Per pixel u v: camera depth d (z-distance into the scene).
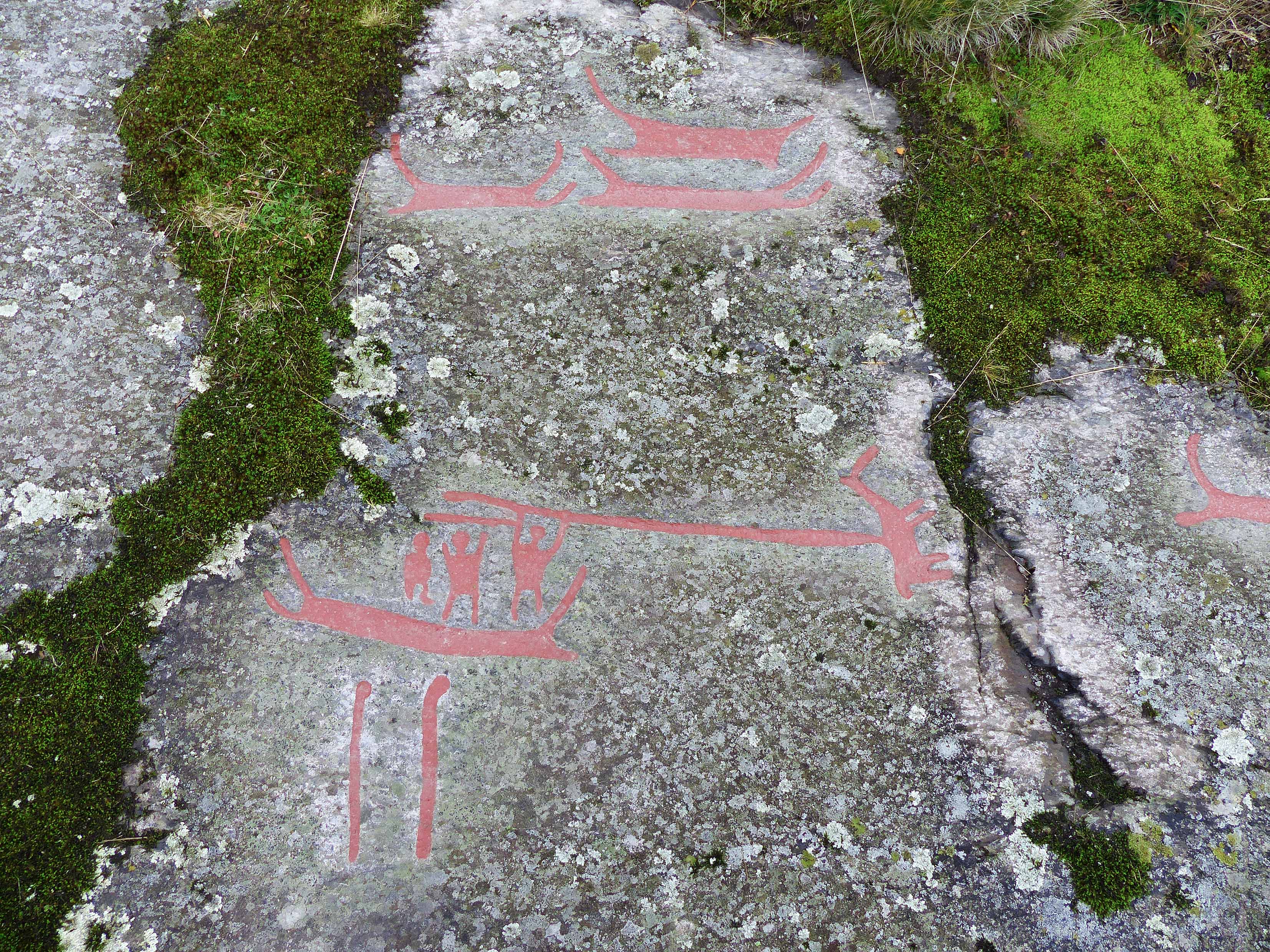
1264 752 1.57
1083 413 1.76
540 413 1.74
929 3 1.92
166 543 1.60
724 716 1.59
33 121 1.78
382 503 1.67
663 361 1.78
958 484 1.75
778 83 1.98
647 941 1.47
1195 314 1.82
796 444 1.75
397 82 1.90
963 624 1.66
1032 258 1.86
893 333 1.81
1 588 1.56
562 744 1.56
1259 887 1.50
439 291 1.78
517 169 1.89
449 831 1.50
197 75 1.82
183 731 1.52
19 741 1.49
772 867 1.51
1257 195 1.92
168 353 1.68
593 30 1.98
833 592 1.66
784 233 1.87
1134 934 1.48
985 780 1.57
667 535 1.69
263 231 1.75
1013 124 1.95
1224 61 2.02
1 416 1.63
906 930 1.49
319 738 1.53
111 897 1.43
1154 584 1.66
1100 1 1.98
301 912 1.45
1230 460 1.73
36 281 1.70
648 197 1.89
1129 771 1.58
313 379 1.70
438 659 1.59
